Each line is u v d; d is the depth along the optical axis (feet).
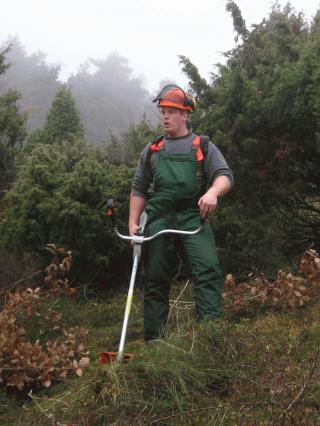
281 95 16.93
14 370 12.38
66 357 12.74
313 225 19.03
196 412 9.25
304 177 18.24
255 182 17.85
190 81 19.54
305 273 15.53
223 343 10.95
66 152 26.27
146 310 12.35
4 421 10.59
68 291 16.81
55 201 20.35
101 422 9.07
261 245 18.90
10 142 34.09
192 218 12.19
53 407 9.86
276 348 11.87
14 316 14.74
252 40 19.75
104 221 20.47
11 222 21.42
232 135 17.76
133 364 9.67
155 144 12.62
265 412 9.30
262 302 15.24
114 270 21.34
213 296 11.73
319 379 10.07
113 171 22.07
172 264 12.41
